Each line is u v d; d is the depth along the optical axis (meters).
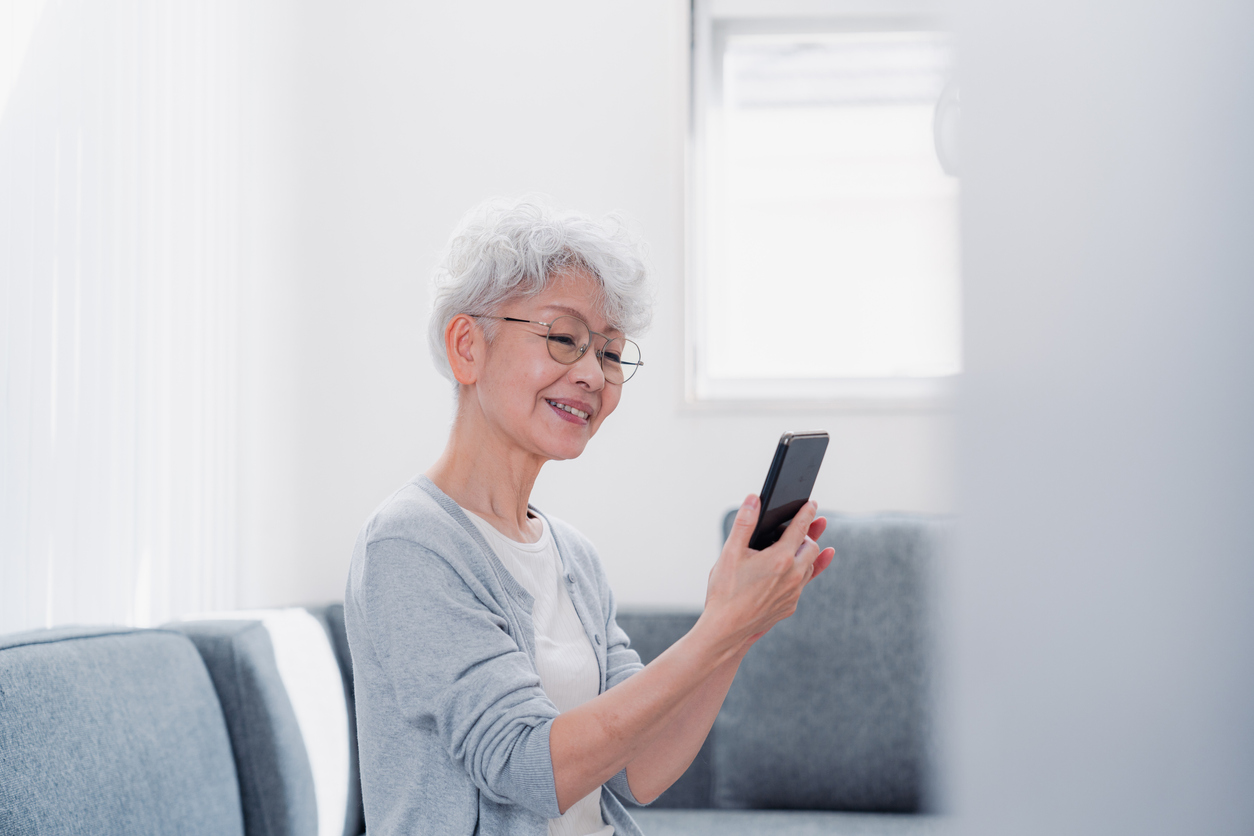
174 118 1.85
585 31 2.29
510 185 2.28
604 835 1.06
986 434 0.21
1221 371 0.18
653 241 2.25
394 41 2.30
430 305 1.09
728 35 2.39
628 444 2.23
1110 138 0.19
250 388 2.20
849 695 1.88
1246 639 0.18
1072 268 0.19
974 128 0.21
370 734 0.95
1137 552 0.19
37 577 1.44
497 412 1.03
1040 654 0.20
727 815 1.84
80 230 1.55
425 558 0.93
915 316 2.36
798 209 2.39
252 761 1.45
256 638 1.56
